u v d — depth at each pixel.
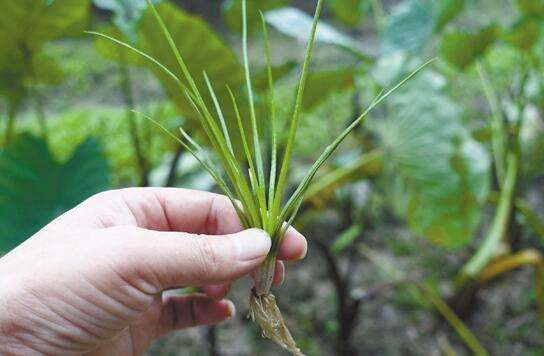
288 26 0.63
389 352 0.69
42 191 0.53
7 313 0.29
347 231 0.79
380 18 0.84
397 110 0.68
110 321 0.31
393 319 0.74
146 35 0.50
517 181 0.72
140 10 0.49
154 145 0.98
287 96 1.28
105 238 0.30
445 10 0.69
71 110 1.28
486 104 1.21
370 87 0.83
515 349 0.69
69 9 0.56
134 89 1.40
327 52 1.60
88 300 0.29
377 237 0.89
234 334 0.72
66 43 1.67
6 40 0.57
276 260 0.35
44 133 0.65
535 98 0.94
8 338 0.29
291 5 1.94
